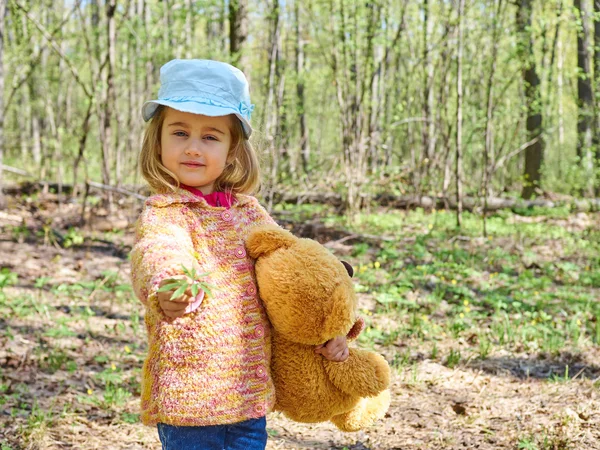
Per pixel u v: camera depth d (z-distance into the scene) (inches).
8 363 189.2
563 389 179.2
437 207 560.7
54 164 732.7
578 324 240.7
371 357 89.4
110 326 235.3
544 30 486.9
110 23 428.5
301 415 87.9
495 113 566.6
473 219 506.3
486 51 648.4
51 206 484.7
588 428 149.8
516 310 265.0
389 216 499.8
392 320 252.4
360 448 145.1
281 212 483.8
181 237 80.7
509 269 341.1
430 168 585.9
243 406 80.2
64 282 289.0
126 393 171.6
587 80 653.9
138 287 75.2
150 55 471.5
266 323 85.3
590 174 608.7
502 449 141.2
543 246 415.8
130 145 555.8
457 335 232.2
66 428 150.3
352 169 483.5
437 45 545.6
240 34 480.1
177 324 78.8
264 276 82.9
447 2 529.0
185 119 85.4
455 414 163.6
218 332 79.8
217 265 82.5
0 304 246.4
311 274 82.5
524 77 631.2
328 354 85.3
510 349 220.2
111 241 377.4
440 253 364.8
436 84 630.5
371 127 530.6
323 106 956.6
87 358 201.2
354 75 511.8
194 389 78.5
